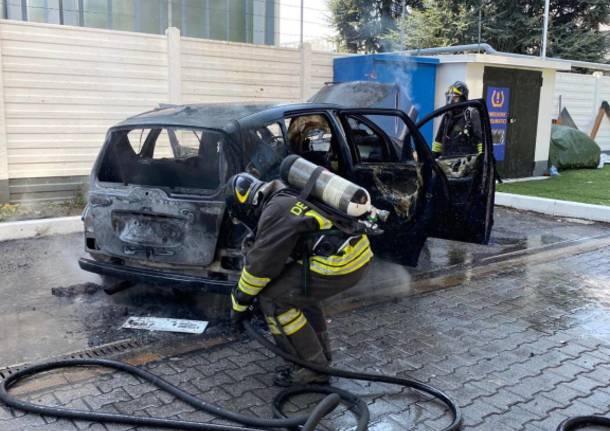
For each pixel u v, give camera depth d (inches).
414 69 422.9
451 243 285.9
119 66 345.1
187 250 170.4
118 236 180.2
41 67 319.9
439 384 140.1
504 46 906.7
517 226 323.0
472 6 880.3
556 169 499.8
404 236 214.7
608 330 174.4
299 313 134.1
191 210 168.6
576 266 242.8
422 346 161.6
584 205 338.3
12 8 658.8
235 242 167.8
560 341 165.9
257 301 143.7
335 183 121.9
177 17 773.9
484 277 227.5
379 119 337.7
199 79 374.6
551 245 279.0
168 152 209.5
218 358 153.9
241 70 390.3
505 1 897.5
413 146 236.7
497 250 271.4
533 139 468.4
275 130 186.2
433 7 909.2
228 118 177.6
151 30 758.5
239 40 824.9
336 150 206.2
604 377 144.6
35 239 278.1
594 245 278.2
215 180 182.7
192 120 178.1
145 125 182.4
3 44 306.7
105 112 345.1
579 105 591.8
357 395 134.4
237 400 132.4
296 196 124.9
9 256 249.0
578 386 139.9
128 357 153.8
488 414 126.9
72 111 333.7
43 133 326.3
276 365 149.8
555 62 456.4
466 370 147.6
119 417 120.9
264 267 121.9
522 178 468.4
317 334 144.6
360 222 124.6
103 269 184.1
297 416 120.3
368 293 207.5
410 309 190.9
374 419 124.6
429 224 219.9
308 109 198.4
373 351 158.1
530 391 137.3
